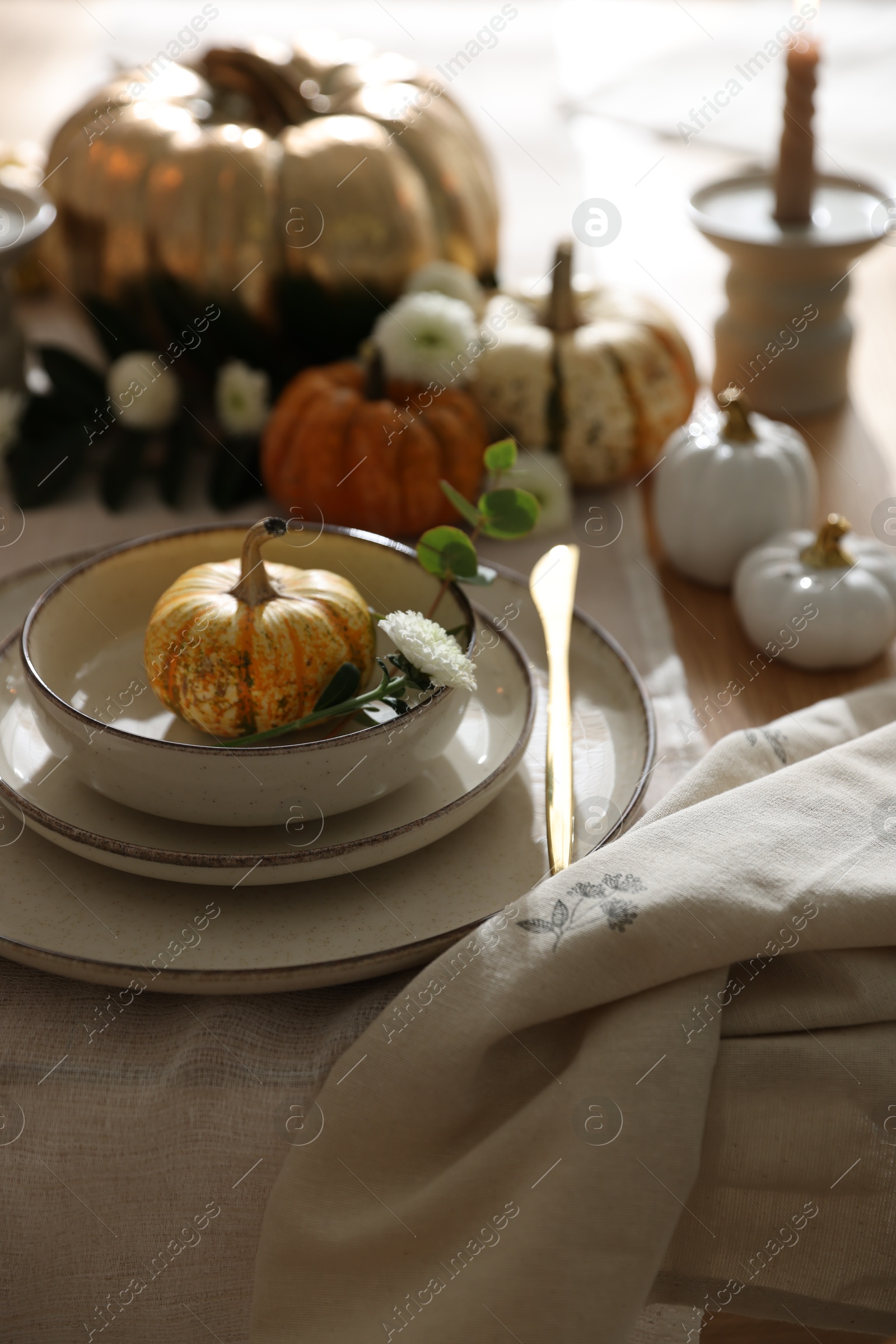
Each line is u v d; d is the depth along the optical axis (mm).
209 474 1118
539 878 880
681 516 1057
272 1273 848
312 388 1097
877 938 845
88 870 877
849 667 1015
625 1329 815
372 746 850
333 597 893
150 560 929
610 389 1109
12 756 896
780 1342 941
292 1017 866
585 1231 816
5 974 874
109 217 1129
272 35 1849
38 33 1854
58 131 1181
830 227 1140
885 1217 849
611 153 1515
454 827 867
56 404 1116
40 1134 859
